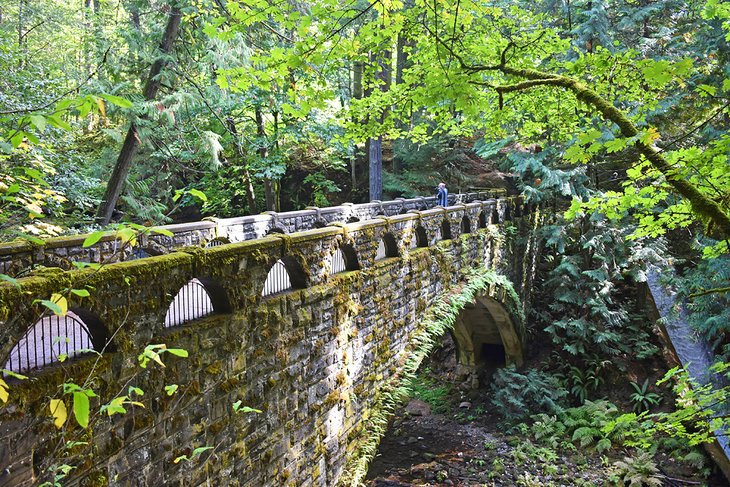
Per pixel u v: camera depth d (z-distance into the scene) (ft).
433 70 18.28
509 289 53.67
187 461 15.99
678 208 15.11
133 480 14.21
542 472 46.50
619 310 57.98
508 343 60.49
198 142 39.96
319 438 23.35
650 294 56.49
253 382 18.98
